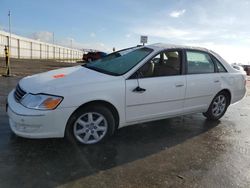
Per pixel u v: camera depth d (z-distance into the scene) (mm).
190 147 4098
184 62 4746
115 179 3020
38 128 3451
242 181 3121
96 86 3742
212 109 5383
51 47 65375
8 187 2723
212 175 3227
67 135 3709
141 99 4121
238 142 4430
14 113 3490
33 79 3980
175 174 3209
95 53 30828
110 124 3979
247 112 6738
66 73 4156
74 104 3574
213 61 5273
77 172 3117
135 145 4047
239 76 5699
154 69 4379
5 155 3412
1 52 41688
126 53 4738
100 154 3646
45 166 3203
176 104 4613
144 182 2994
